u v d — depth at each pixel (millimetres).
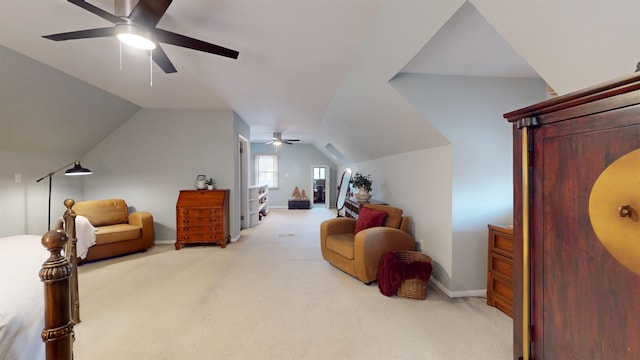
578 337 795
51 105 3293
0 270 1328
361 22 1996
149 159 4633
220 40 2268
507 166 2717
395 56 2178
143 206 4629
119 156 4570
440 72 2543
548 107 862
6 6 1883
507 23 1278
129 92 3752
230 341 1957
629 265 666
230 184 4785
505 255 2352
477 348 1891
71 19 2041
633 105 650
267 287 2879
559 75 1266
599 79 1123
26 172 3574
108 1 1835
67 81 3170
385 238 2990
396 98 2666
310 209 9250
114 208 4223
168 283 2975
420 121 2715
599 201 728
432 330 2102
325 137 6828
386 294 2674
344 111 4094
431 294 2738
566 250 825
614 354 703
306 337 2008
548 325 891
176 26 2062
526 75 2607
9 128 3141
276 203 9656
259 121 5609
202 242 4422
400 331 2086
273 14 1915
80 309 2398
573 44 1114
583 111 762
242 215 6004
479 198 2701
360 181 4781
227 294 2711
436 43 1951
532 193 937
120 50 2436
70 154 4254
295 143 9516
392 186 4098
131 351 1841
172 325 2156
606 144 709
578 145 780
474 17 1601
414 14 1679
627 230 667
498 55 2160
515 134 1015
